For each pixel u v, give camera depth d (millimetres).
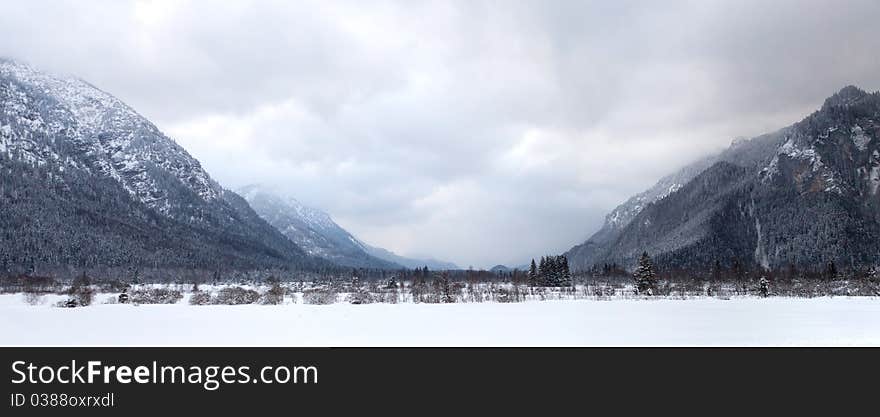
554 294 133375
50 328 57969
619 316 71812
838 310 81875
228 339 49531
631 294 136875
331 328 57969
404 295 129375
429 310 83062
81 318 69438
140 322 64438
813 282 167625
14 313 77188
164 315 74000
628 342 47094
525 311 80062
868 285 148500
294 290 161625
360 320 66688
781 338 48281
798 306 91125
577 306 92062
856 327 57312
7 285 154250
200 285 197125
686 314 74625
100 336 51938
